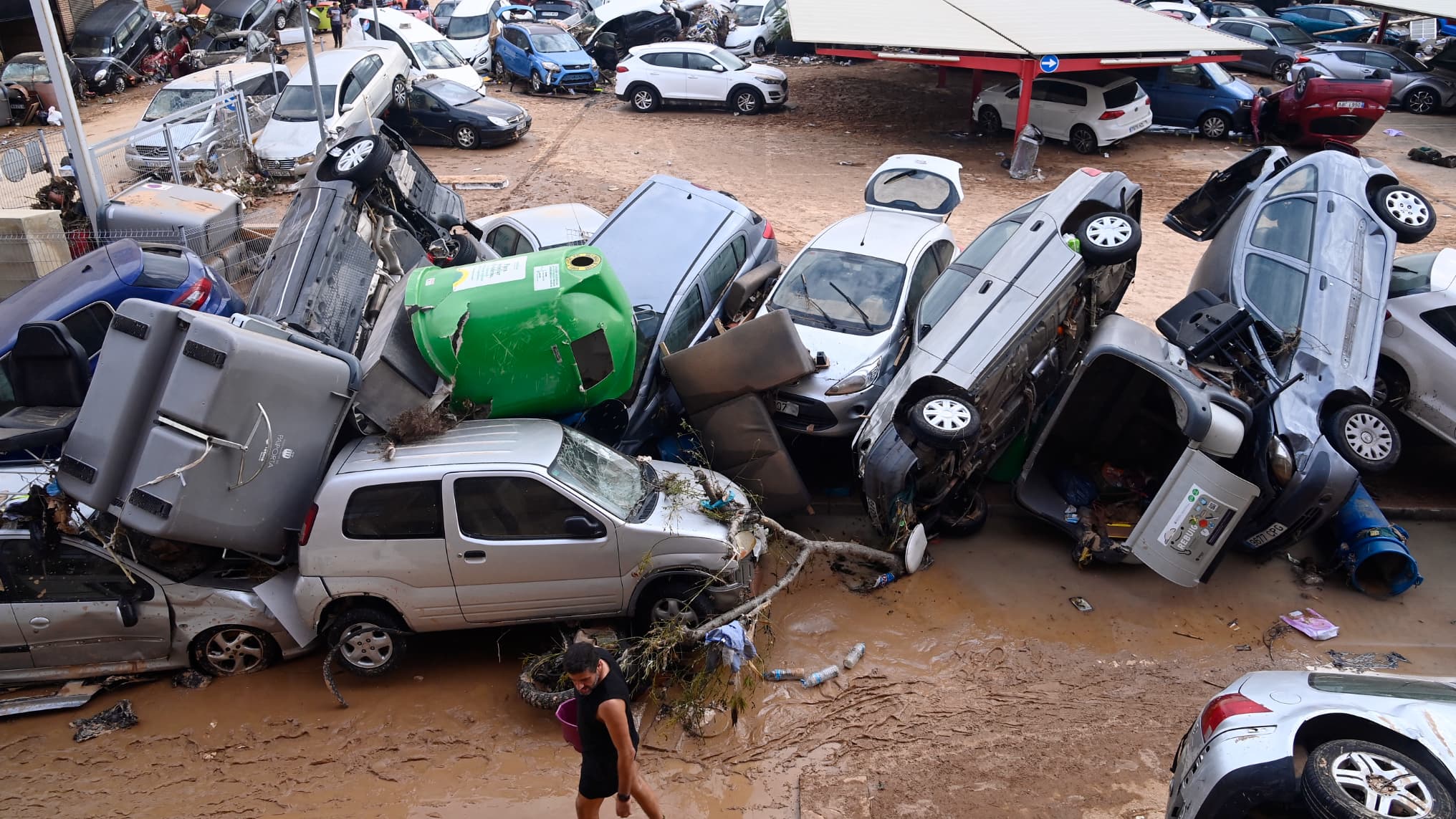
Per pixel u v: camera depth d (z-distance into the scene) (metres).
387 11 24.20
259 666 6.68
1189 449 7.04
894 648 6.89
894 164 11.66
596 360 6.86
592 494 6.40
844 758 5.90
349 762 5.88
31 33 26.14
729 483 7.27
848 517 8.51
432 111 19.95
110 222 11.62
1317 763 3.86
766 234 11.50
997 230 9.40
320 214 8.58
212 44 28.23
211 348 5.91
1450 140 21.72
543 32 26.12
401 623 6.50
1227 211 9.59
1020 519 8.54
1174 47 19.02
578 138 21.17
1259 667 6.71
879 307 9.36
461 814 5.48
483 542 6.23
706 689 6.16
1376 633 7.12
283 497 6.33
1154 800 5.55
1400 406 8.85
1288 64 26.62
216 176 16.36
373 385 6.61
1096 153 20.53
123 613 6.36
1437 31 26.91
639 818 5.43
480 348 6.74
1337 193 8.59
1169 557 7.14
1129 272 9.28
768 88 23.59
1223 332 7.96
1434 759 4.02
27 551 6.32
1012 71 19.05
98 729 6.14
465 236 10.25
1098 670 6.69
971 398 7.29
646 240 9.84
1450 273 9.08
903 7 22.72
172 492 5.95
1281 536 7.37
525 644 6.92
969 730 6.12
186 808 5.55
